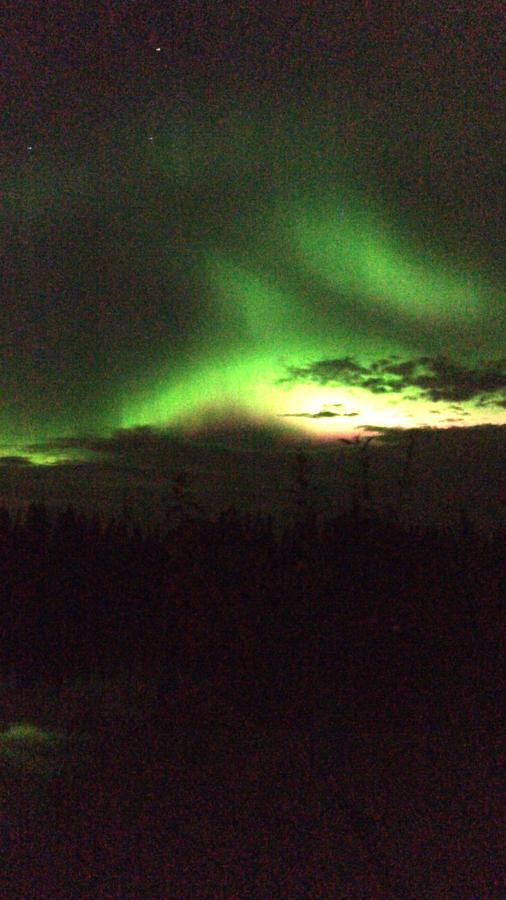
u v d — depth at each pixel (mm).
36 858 3592
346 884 3383
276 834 3760
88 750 4664
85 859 3572
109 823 3859
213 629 6086
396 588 6094
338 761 4535
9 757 4570
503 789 4188
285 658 6004
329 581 6129
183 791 4148
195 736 4895
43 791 4184
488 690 5629
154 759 4539
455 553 6164
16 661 6375
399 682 5758
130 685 5836
